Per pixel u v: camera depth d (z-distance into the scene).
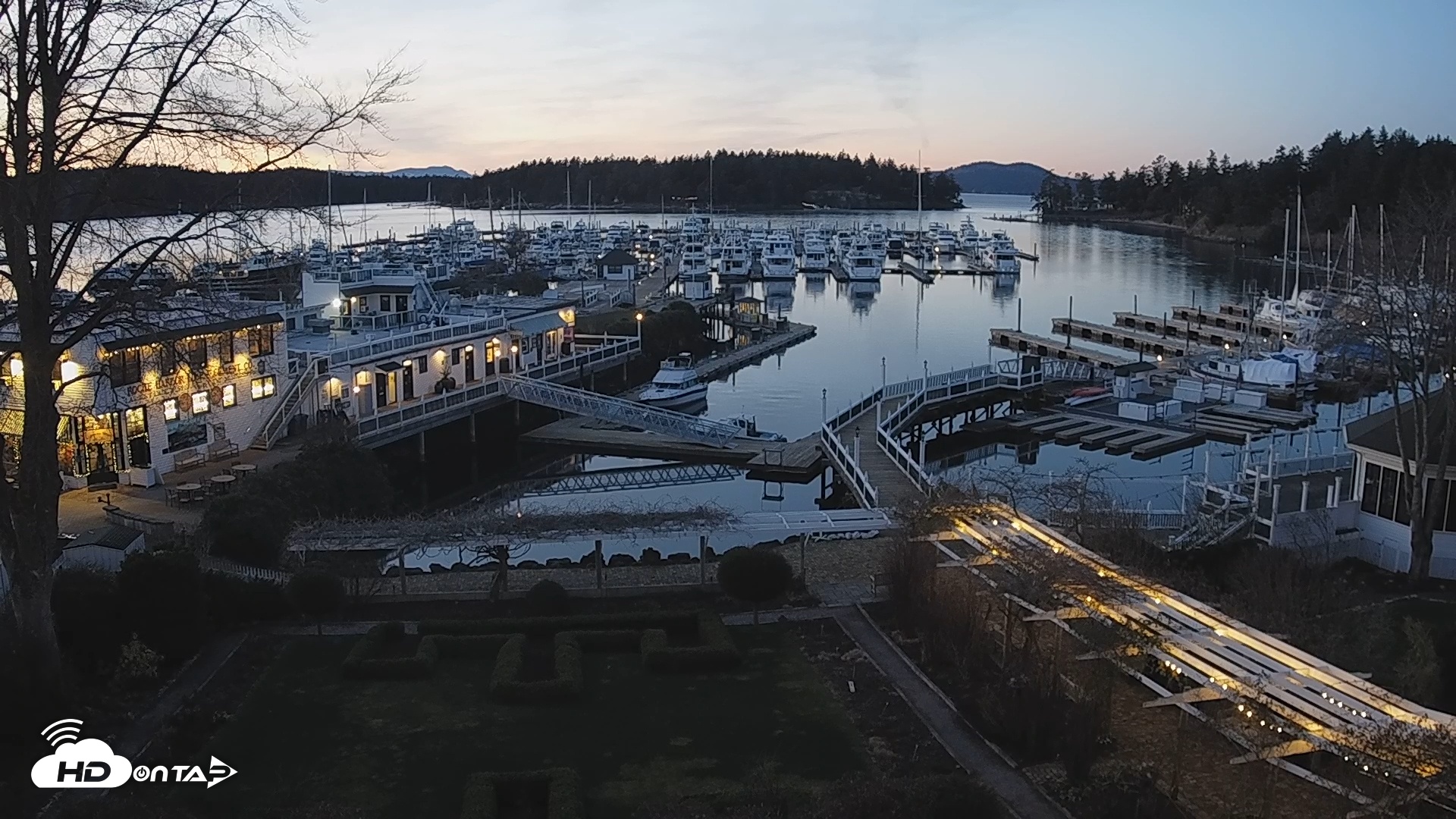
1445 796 15.55
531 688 22.83
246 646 25.83
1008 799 18.95
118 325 21.78
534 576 32.00
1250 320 91.31
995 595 24.75
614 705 22.80
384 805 18.58
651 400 68.06
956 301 132.00
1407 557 32.53
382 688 23.58
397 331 63.78
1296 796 18.75
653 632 25.98
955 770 19.94
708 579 31.45
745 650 26.00
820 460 52.88
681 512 31.16
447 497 51.16
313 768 19.86
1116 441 58.72
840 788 16.69
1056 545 25.92
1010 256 160.12
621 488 51.88
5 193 19.36
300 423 48.91
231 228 21.02
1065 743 19.41
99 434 40.28
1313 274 126.19
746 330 101.81
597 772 19.84
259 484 36.22
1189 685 22.70
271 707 22.53
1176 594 23.09
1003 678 22.66
